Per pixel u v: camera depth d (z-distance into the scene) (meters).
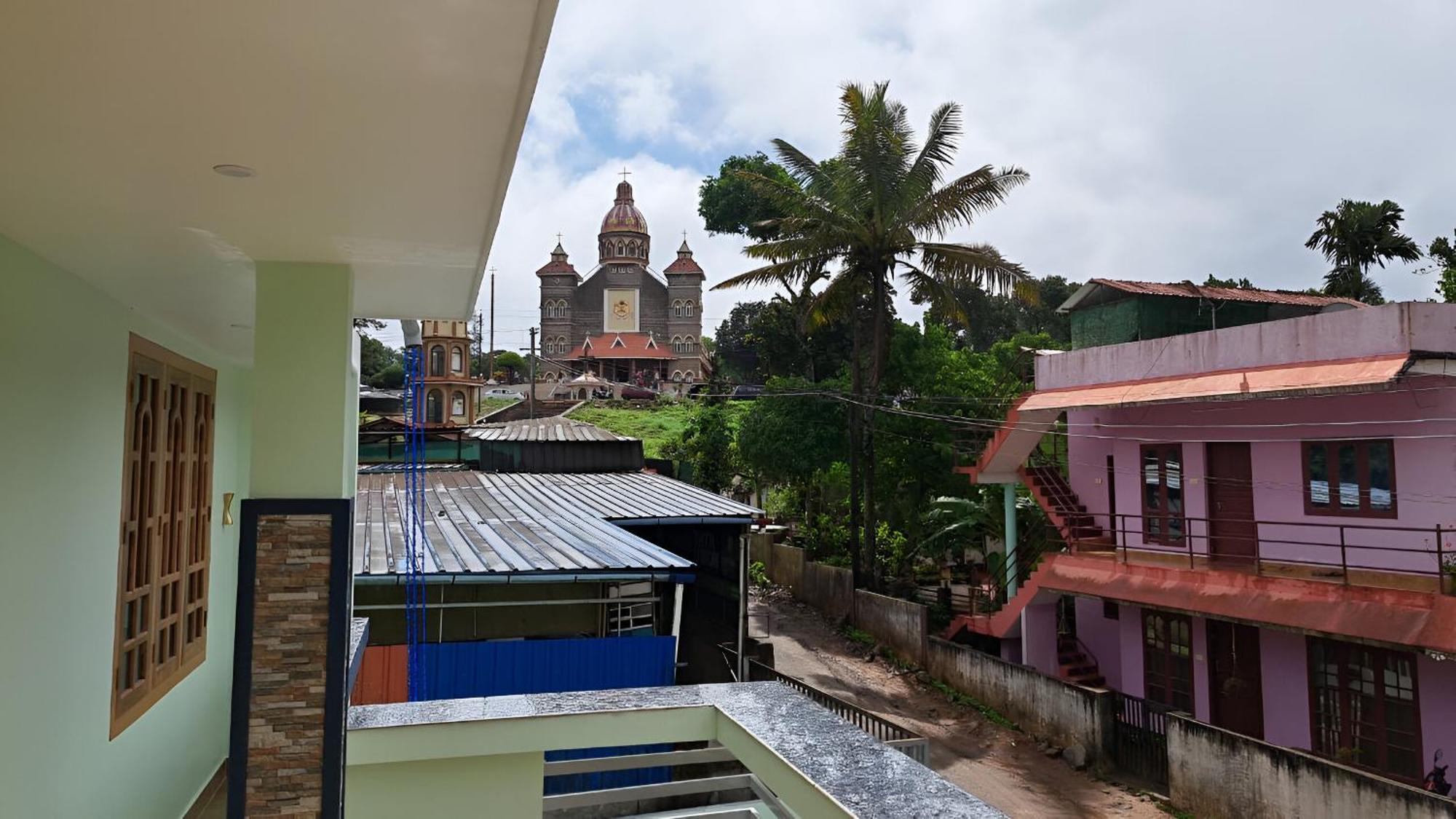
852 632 21.84
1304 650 13.34
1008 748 15.22
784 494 31.95
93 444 5.68
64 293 5.21
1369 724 12.39
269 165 3.57
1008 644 18.97
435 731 5.22
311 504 5.05
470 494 18.73
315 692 4.99
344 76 2.77
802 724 4.87
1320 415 13.17
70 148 3.36
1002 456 18.73
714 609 17.67
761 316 40.41
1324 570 13.02
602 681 11.47
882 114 22.56
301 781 4.93
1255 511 14.21
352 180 3.75
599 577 11.12
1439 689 11.54
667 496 19.02
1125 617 16.56
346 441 5.28
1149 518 16.05
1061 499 18.12
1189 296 19.45
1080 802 13.12
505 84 2.83
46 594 4.96
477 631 12.45
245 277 5.51
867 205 23.05
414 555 11.23
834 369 38.78
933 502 23.83
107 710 5.94
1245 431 14.26
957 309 23.64
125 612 6.34
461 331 35.19
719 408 34.88
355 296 6.21
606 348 71.69
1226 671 14.52
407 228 4.48
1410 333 11.59
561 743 5.26
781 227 24.38
